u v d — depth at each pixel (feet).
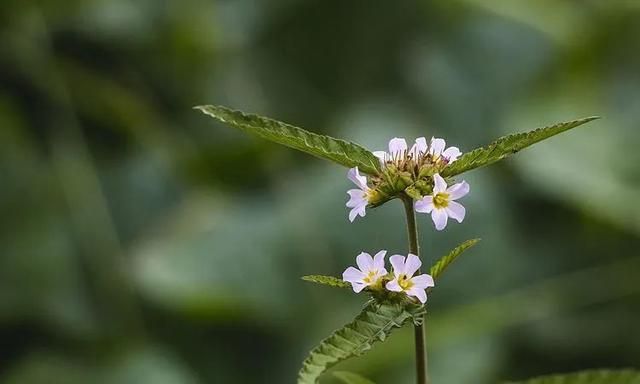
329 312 4.21
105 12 4.90
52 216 4.51
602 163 4.55
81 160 4.66
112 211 4.59
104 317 4.38
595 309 4.36
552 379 2.19
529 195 4.60
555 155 4.53
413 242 2.09
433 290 4.19
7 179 4.51
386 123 4.74
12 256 4.40
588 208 4.41
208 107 2.06
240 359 4.27
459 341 4.09
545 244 4.48
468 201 4.32
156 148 4.76
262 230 4.34
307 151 2.10
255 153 4.59
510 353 4.27
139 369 4.15
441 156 2.10
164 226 4.52
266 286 4.23
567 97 4.89
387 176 2.08
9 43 4.77
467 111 4.90
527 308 4.19
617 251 4.46
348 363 3.78
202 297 4.16
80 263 4.46
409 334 3.82
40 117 4.81
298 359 4.18
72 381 4.12
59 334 4.36
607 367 4.28
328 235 4.27
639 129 4.74
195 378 4.22
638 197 4.42
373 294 2.05
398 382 3.84
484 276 4.23
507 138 2.07
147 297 4.40
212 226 4.40
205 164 4.63
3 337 4.36
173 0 4.91
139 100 4.92
